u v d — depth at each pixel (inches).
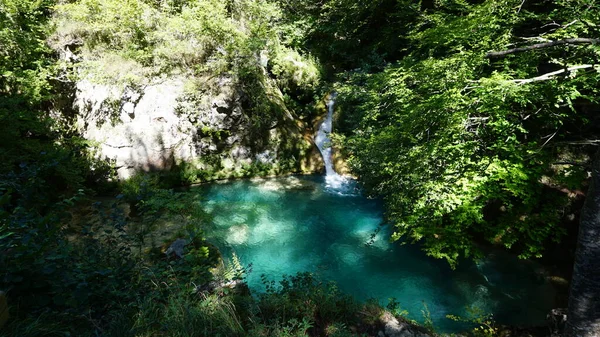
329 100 430.6
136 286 134.8
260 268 246.5
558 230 206.8
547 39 183.0
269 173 397.4
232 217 310.5
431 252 198.8
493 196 194.2
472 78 176.2
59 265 123.3
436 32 206.4
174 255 198.1
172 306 122.3
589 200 109.7
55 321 110.1
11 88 313.6
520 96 158.1
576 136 244.7
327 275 243.6
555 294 216.2
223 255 254.2
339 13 427.8
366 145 247.0
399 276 243.8
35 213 131.1
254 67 376.5
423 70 189.0
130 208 265.3
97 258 134.3
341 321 150.1
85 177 331.3
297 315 145.3
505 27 192.4
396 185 204.2
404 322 160.4
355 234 292.8
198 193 267.3
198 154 375.6
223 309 130.3
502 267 244.5
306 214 321.1
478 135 185.5
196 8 356.5
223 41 366.3
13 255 109.1
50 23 338.3
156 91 352.8
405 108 204.5
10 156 243.0
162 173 360.8
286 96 449.1
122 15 333.7
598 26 170.2
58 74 350.3
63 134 354.6
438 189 181.2
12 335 96.7
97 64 335.0
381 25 417.7
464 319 194.4
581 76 169.2
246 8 410.6
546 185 234.5
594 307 111.6
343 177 391.2
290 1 481.4
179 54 356.8
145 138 354.6
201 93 362.9
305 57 469.7
